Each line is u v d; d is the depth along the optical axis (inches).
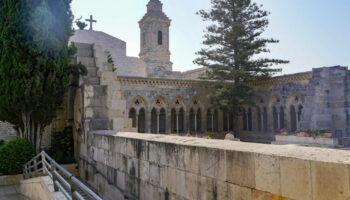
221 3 1135.6
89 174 434.0
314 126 840.3
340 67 844.0
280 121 1119.6
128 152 298.5
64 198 258.1
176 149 217.2
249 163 157.5
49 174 317.4
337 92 839.1
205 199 187.6
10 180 482.3
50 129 611.2
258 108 1206.9
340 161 117.9
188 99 1163.9
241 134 1277.1
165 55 2036.2
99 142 392.8
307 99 872.3
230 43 1099.9
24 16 466.0
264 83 1168.2
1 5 487.5
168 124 1109.1
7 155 486.3
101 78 496.7
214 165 181.2
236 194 164.7
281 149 153.9
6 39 467.2
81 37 1160.8
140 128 1070.4
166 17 2082.9
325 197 120.5
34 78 481.1
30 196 386.6
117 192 321.4
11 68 473.1
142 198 266.7
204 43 1132.5
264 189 148.1
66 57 519.2
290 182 135.5
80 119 494.9
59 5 501.0
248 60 1107.9
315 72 867.4
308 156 132.9
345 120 821.2
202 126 1202.0
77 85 531.8
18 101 482.0
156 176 243.4
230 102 1072.8
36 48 471.5
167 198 227.3
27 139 507.5
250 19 1120.2
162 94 1101.7
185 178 207.0
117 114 492.7
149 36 2021.4
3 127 643.5
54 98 517.0
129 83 1034.1
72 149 564.7
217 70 1107.9
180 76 1433.3
